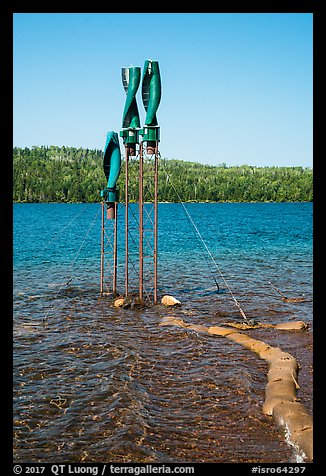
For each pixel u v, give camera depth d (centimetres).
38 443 1488
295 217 11025
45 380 1908
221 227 8756
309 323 2673
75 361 2097
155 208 2964
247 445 1477
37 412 1662
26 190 16412
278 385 1798
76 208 14062
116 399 1745
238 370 2000
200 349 2231
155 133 2798
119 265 4591
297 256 5200
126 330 2516
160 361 2094
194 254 5388
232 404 1717
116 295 3250
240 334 2411
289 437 1498
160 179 14400
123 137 2905
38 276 3994
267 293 3416
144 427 1568
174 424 1590
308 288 3578
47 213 12206
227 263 4734
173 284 3712
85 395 1781
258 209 14088
